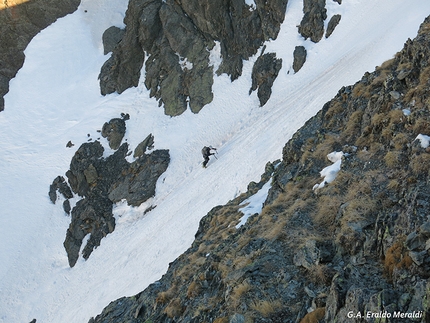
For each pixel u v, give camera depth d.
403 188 9.33
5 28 56.28
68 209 41.69
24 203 42.81
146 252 28.12
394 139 10.91
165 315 13.28
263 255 10.70
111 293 27.09
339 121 15.87
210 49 44.06
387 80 13.47
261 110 36.19
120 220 37.78
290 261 10.00
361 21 32.25
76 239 38.72
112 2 59.12
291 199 13.42
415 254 7.02
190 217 27.14
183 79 44.50
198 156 38.00
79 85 52.44
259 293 9.39
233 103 39.66
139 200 38.03
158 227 30.38
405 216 8.23
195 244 19.27
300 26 37.19
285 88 34.97
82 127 46.75
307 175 14.03
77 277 35.34
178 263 18.45
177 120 42.62
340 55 30.73
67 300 33.69
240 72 40.94
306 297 8.62
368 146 12.27
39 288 36.28
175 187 36.97
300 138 17.56
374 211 9.38
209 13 42.72
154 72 47.06
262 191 18.92
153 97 46.34
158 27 47.78
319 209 11.24
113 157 42.97
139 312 15.89
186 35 45.38
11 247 39.75
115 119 45.69
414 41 13.79
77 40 56.88
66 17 58.94
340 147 13.84
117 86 49.62
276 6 38.94
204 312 10.85
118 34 55.69
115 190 40.16
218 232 17.66
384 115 12.34
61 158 45.12
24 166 45.75
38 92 53.47
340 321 6.87
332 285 7.76
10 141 49.06
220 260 12.80
